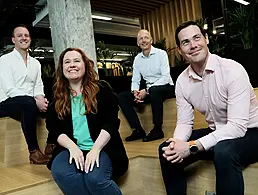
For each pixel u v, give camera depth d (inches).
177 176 54.4
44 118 89.2
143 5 243.1
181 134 58.5
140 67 112.9
